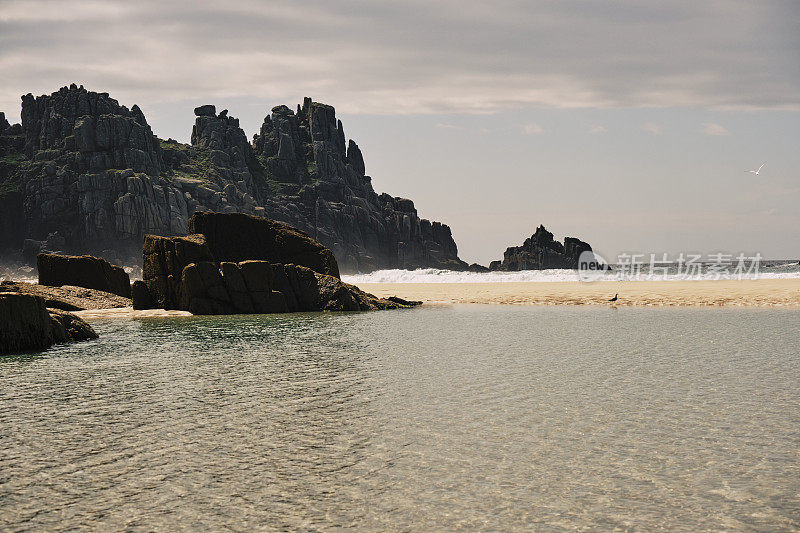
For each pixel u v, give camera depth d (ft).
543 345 110.83
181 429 60.54
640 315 163.73
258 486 46.65
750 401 68.03
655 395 71.26
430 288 277.23
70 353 109.09
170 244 196.54
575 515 41.42
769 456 51.11
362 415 64.59
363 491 45.47
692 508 42.19
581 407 66.49
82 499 44.78
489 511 42.14
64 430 60.59
